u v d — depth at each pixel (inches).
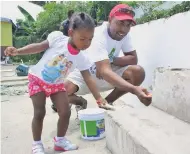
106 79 96.7
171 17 118.9
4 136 107.8
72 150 88.0
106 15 415.2
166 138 61.1
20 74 346.9
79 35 81.0
